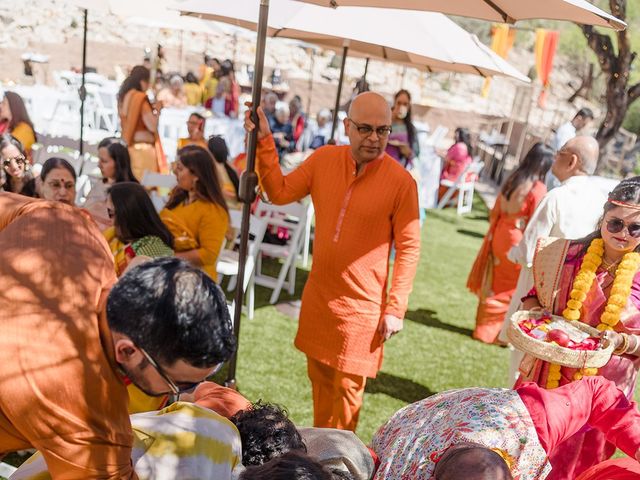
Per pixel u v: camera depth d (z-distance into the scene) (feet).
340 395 11.31
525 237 12.89
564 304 9.34
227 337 4.22
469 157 37.68
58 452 4.14
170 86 38.58
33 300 4.21
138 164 23.53
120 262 10.45
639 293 8.82
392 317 10.75
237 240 20.03
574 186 12.61
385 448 6.40
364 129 10.10
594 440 8.62
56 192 12.63
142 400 9.59
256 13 11.50
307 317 11.24
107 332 4.25
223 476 5.02
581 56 67.21
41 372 4.02
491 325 18.72
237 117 40.50
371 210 10.50
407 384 15.67
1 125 21.31
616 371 8.98
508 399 6.27
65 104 39.06
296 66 87.51
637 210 8.45
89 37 76.33
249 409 5.98
